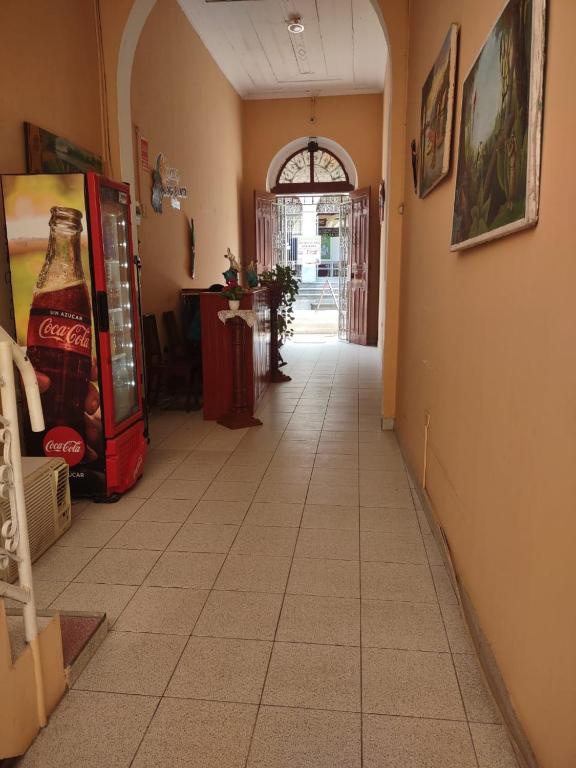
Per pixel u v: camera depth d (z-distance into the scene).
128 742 1.68
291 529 3.01
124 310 3.53
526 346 1.55
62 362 3.19
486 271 1.99
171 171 6.07
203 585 2.49
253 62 8.05
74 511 3.25
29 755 1.65
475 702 1.82
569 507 1.25
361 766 1.59
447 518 2.64
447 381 2.67
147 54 5.32
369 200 9.37
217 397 5.17
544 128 1.41
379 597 2.39
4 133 3.02
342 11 6.40
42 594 2.43
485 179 1.90
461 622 2.22
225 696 1.85
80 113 3.86
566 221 1.28
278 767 1.59
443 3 2.86
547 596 1.38
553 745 1.33
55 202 3.01
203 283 7.41
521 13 1.53
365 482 3.66
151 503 3.36
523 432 1.57
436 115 2.92
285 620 2.24
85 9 3.91
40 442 3.30
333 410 5.53
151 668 1.98
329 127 9.57
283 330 7.26
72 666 1.91
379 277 9.45
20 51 3.15
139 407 3.69
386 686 1.89
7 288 3.17
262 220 9.75
